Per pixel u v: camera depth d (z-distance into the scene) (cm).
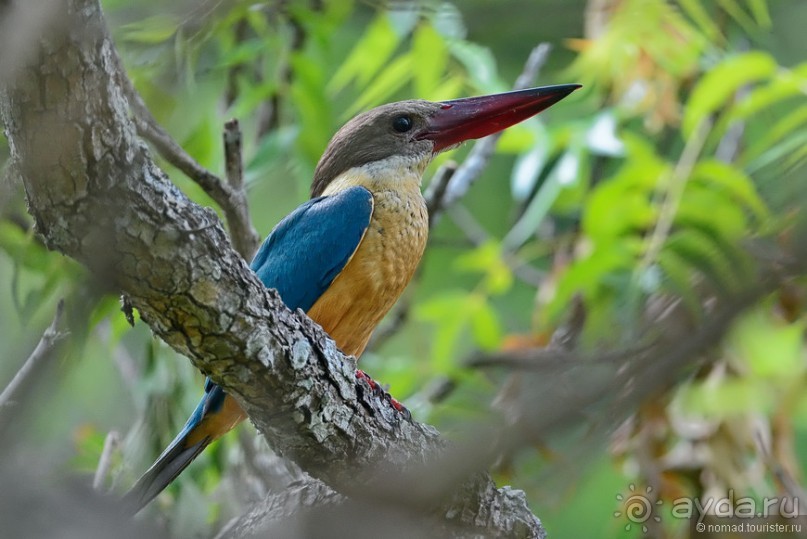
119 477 824
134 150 478
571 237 1036
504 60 1248
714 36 1048
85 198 474
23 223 802
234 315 530
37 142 455
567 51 1280
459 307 1030
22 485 328
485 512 654
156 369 876
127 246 490
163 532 353
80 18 436
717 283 759
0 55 421
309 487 698
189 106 1035
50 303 877
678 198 877
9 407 698
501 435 398
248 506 870
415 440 644
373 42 995
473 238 1175
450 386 1023
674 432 820
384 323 1160
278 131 941
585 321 1018
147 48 889
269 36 938
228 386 575
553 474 714
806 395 816
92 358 1097
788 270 618
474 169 1000
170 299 514
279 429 606
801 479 815
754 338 809
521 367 958
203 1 878
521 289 1333
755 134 1165
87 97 452
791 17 1233
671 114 1021
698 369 823
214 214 512
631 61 1016
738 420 806
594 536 1122
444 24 998
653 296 876
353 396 613
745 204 900
